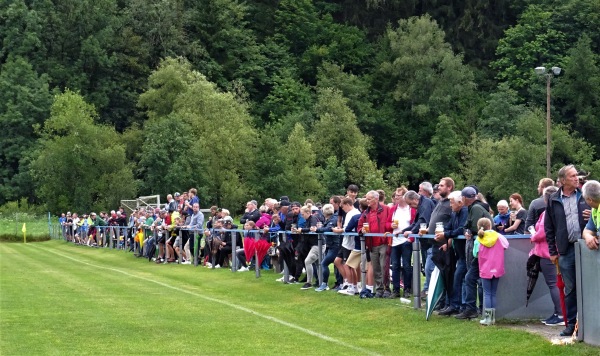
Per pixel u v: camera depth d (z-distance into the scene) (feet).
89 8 303.27
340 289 57.77
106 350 37.45
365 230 53.26
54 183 234.79
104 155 234.79
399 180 264.72
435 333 41.75
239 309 52.49
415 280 47.91
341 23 344.49
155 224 96.48
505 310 42.60
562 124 246.27
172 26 302.86
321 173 246.27
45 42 304.09
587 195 34.12
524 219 52.34
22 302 54.65
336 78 294.87
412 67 290.97
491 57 312.91
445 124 263.29
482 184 231.09
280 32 332.60
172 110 252.21
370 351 37.93
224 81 299.38
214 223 81.82
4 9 302.45
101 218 146.82
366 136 271.90
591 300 35.01
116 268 90.84
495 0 321.73
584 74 266.98
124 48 304.91
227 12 312.91
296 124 248.11
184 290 64.49
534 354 35.27
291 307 54.08
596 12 295.48
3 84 284.41
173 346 38.73
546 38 289.74
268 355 36.50
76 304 53.88
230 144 234.17
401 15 331.57
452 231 43.91
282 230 70.59
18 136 280.51
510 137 245.04
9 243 179.83
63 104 245.45
